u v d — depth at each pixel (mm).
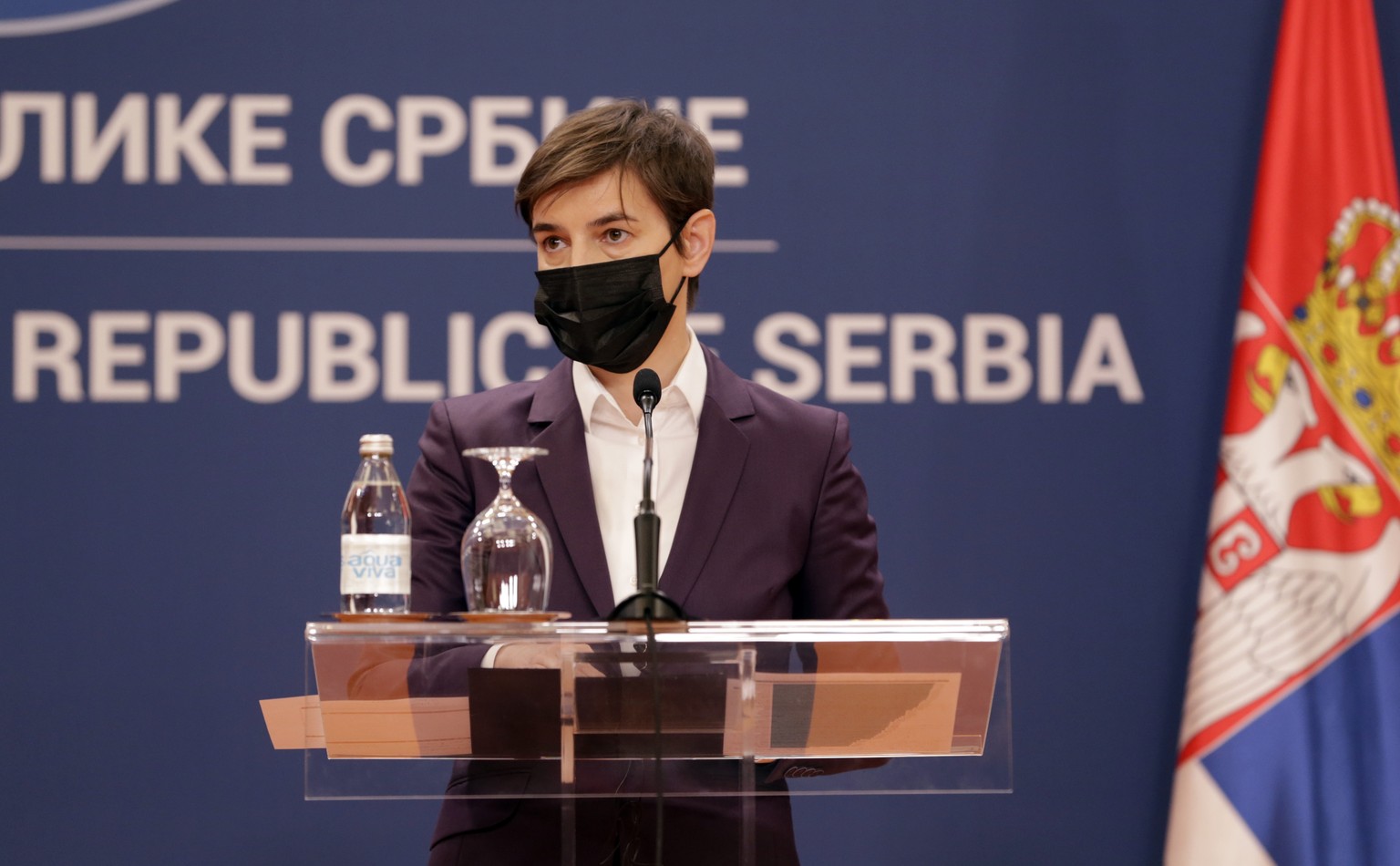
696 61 10789
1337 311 10086
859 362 10680
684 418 5945
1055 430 10719
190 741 10266
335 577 10414
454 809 5324
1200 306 10797
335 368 10516
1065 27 10898
